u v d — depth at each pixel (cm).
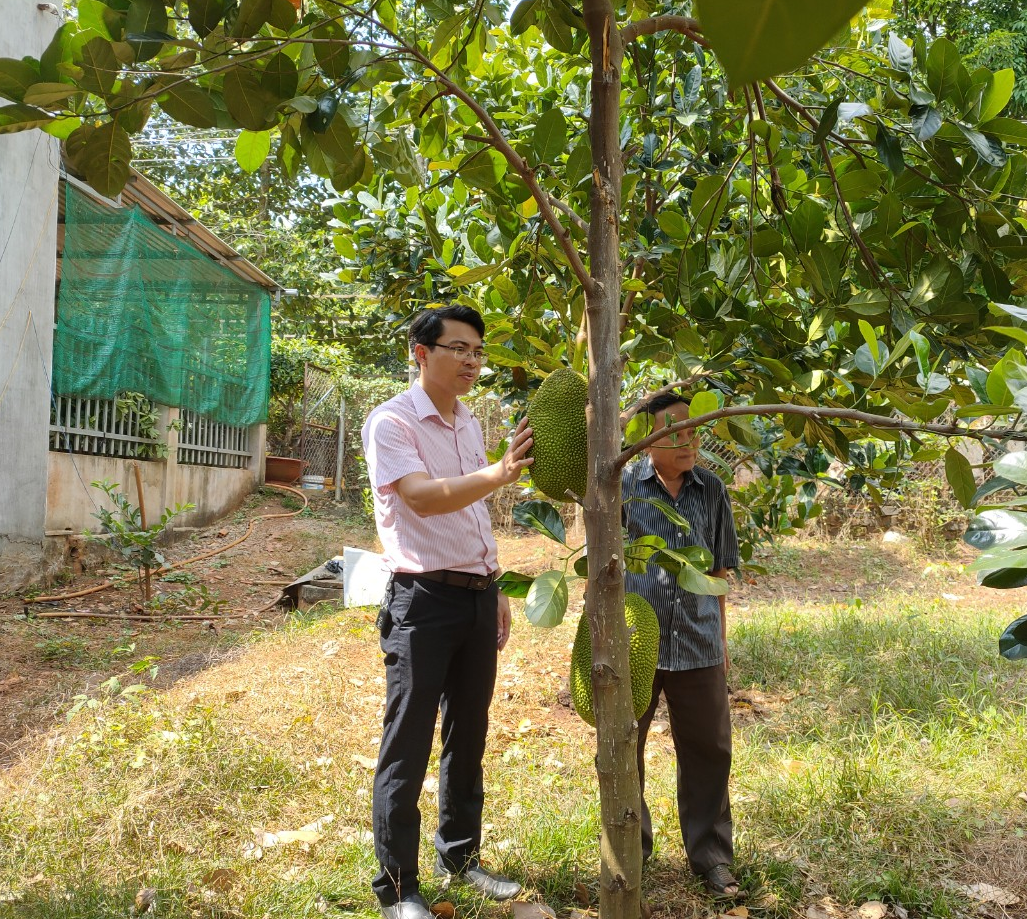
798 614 657
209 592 793
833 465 941
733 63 29
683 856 321
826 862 306
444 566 275
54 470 788
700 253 218
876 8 307
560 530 170
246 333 1214
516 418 406
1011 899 283
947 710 439
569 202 230
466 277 194
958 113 199
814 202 208
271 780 367
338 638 577
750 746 409
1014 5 1359
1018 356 111
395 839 268
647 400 199
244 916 271
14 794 346
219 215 1688
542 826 329
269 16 132
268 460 1348
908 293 212
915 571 863
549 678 525
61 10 731
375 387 1514
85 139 142
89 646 596
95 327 813
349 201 402
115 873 296
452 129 262
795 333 213
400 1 258
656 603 292
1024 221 205
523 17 212
